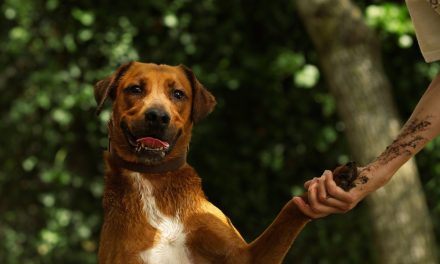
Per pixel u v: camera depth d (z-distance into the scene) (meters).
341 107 8.54
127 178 4.30
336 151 10.19
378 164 3.56
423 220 8.36
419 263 8.23
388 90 8.53
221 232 4.13
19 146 10.46
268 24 10.21
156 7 10.06
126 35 10.15
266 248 3.92
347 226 10.02
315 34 8.54
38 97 10.05
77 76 10.20
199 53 10.22
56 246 10.34
